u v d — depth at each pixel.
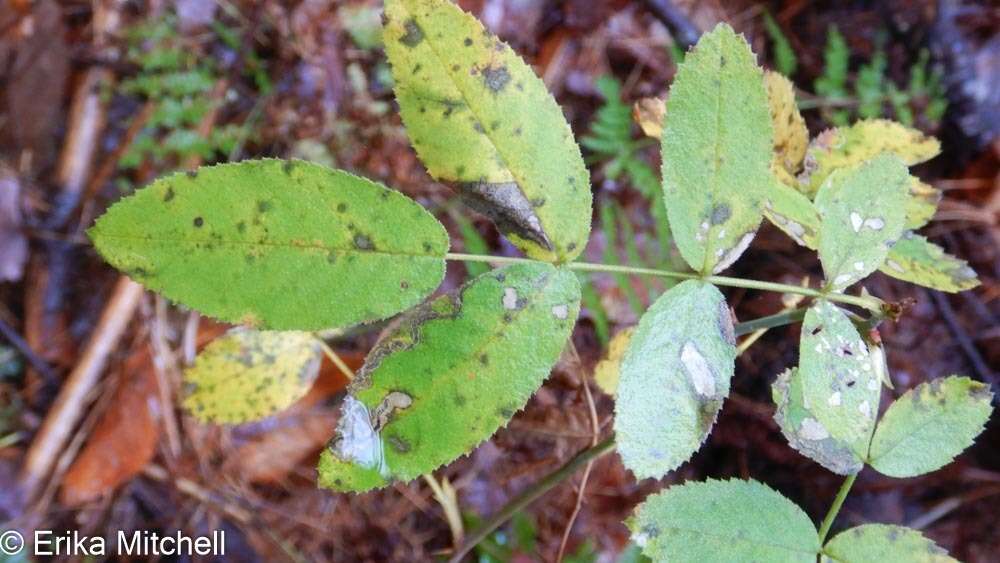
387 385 0.09
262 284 0.09
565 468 0.14
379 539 0.24
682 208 0.10
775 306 0.26
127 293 0.25
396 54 0.09
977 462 0.26
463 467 0.24
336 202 0.09
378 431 0.09
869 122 0.13
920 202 0.13
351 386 0.09
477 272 0.24
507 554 0.23
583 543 0.23
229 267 0.09
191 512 0.24
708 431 0.09
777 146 0.13
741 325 0.12
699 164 0.10
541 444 0.23
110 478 0.24
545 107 0.09
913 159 0.13
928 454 0.11
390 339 0.09
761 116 0.09
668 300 0.10
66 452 0.24
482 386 0.09
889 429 0.11
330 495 0.24
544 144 0.09
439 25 0.09
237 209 0.09
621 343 0.15
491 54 0.09
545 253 0.10
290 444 0.24
